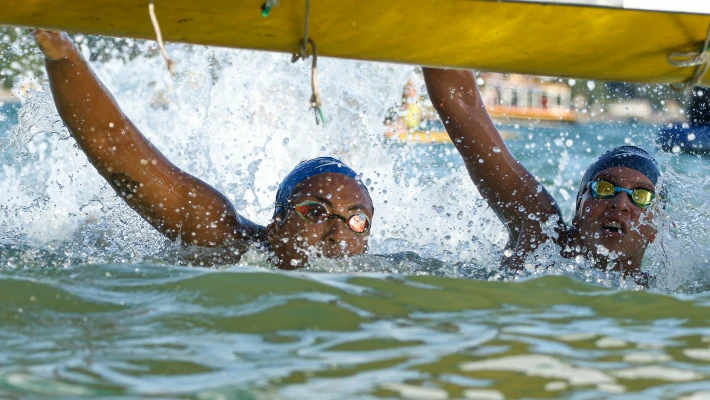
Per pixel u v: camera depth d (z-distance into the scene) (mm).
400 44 9898
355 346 7738
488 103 39250
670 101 39875
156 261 11891
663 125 38469
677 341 8109
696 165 29062
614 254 13711
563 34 9820
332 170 13008
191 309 8766
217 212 13047
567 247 14078
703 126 38031
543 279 10648
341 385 6676
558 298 9781
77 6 9312
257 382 6684
